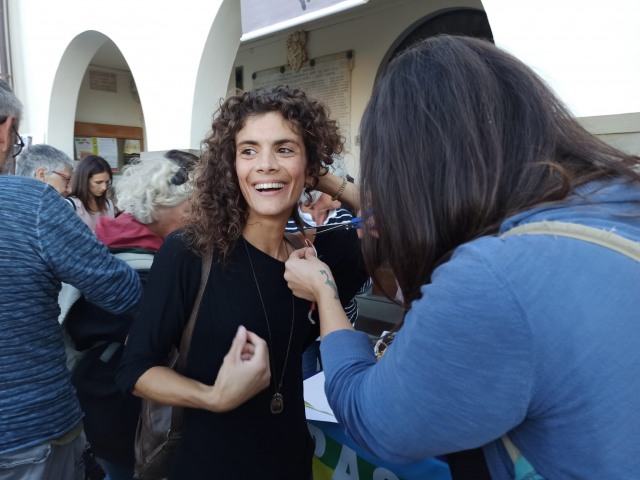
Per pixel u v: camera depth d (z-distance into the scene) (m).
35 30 5.86
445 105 0.66
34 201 1.11
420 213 0.67
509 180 0.64
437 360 0.55
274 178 1.03
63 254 1.12
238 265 1.09
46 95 5.85
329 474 1.55
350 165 4.46
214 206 1.05
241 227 1.10
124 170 1.65
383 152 0.70
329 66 4.89
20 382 1.09
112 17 4.75
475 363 0.54
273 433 1.12
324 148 1.15
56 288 1.18
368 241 0.78
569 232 0.58
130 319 1.41
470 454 0.70
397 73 0.72
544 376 0.53
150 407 1.19
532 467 0.58
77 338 1.41
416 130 0.67
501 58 0.70
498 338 0.53
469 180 0.64
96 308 1.42
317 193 2.04
